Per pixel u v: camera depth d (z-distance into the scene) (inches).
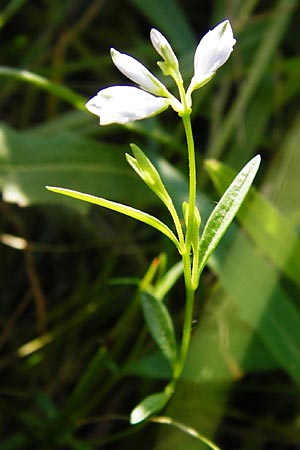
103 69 7.9
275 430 6.3
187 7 8.3
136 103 3.8
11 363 6.5
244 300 5.5
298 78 7.2
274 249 5.6
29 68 7.6
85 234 7.0
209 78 3.8
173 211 4.2
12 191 5.9
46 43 7.8
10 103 7.7
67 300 6.9
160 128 7.1
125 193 6.2
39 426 5.9
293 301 5.9
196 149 7.6
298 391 6.2
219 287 5.9
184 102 3.8
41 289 7.0
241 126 7.0
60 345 6.5
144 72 3.8
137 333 6.3
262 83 7.3
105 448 6.2
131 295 6.7
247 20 7.4
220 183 5.6
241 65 7.3
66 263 7.1
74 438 5.9
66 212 6.9
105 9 8.1
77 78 8.1
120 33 8.1
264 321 5.5
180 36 7.7
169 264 6.3
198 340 5.7
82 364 6.5
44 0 8.0
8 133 6.1
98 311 6.6
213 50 3.8
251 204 5.6
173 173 6.3
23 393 6.2
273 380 6.3
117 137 7.6
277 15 7.1
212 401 5.8
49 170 6.1
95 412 6.3
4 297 6.9
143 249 6.8
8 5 7.8
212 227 4.3
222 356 5.7
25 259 7.0
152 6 7.8
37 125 7.8
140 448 6.2
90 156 6.2
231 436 6.4
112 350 6.1
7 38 8.1
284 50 7.9
